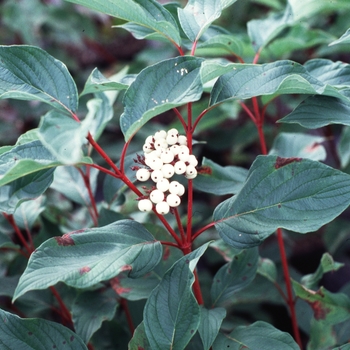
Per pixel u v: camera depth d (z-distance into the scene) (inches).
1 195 25.8
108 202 29.4
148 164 24.6
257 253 27.3
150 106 24.5
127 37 57.6
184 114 35.3
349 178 24.3
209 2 25.8
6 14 46.8
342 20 35.0
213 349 25.5
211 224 25.2
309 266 38.5
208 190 27.7
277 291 31.4
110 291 28.2
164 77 24.5
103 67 55.9
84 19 49.5
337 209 24.2
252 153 48.8
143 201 24.5
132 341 24.9
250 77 25.0
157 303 24.0
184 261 24.1
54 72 24.6
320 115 25.1
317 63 26.6
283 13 30.7
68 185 30.7
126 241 24.4
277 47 31.4
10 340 24.7
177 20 27.5
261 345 25.3
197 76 24.2
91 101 22.4
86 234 24.2
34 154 24.1
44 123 22.2
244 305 34.2
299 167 24.6
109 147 41.7
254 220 24.8
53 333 25.0
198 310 23.8
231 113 35.8
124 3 24.2
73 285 23.3
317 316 28.0
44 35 52.7
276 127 39.8
